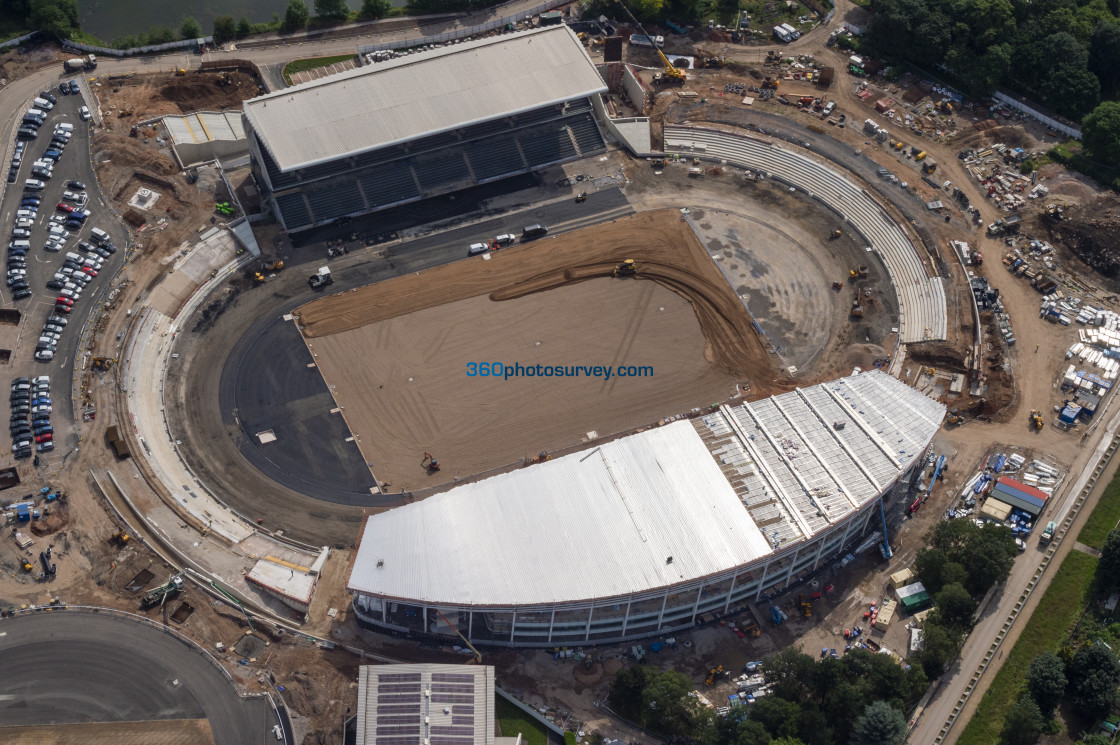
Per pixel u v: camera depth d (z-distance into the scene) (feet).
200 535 579.89
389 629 551.59
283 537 591.78
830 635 563.07
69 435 610.65
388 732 486.38
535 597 526.57
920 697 538.47
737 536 552.00
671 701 504.43
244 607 552.41
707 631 563.07
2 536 566.77
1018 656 554.46
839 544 589.73
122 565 559.79
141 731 507.71
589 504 562.66
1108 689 523.70
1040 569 585.22
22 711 509.76
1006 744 522.47
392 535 552.41
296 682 528.22
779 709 506.48
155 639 535.60
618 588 529.86
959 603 548.31
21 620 536.01
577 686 539.29
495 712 524.93
